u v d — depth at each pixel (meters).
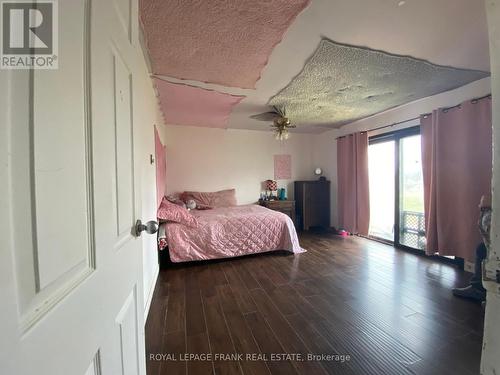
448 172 2.82
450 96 2.82
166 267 3.04
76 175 0.51
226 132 4.98
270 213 3.69
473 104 2.55
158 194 3.08
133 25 0.96
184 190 4.73
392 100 3.16
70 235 0.48
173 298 2.24
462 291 2.16
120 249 0.77
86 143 0.55
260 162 5.25
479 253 2.10
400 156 3.64
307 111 3.61
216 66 2.11
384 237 4.18
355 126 4.39
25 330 0.35
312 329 1.74
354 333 1.69
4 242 0.32
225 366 1.41
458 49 1.91
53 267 0.42
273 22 1.54
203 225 3.19
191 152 4.75
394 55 1.98
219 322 1.84
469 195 2.61
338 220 4.80
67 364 0.45
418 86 2.67
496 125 0.39
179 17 1.47
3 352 0.31
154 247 2.64
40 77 0.40
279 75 2.31
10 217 0.34
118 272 0.75
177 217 3.11
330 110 3.57
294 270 2.90
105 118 0.65
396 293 2.26
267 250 3.47
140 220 1.03
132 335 0.89
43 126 0.41
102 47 0.63
